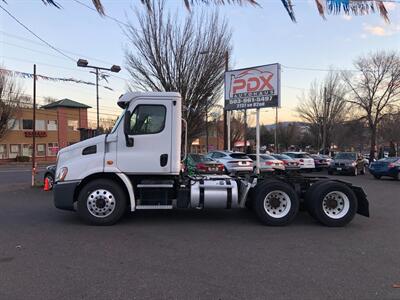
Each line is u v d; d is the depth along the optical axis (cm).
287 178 935
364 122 5138
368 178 2575
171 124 880
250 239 751
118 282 504
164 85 1998
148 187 877
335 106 5538
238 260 608
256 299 452
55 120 6400
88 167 866
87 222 880
